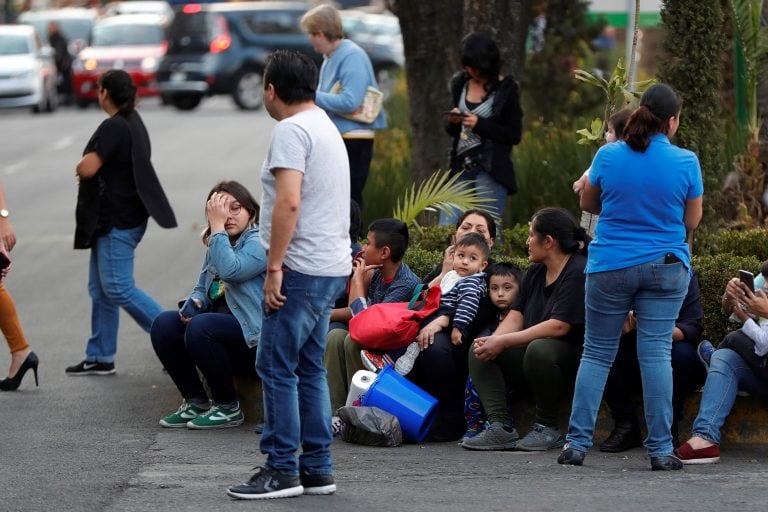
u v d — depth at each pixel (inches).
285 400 611.2
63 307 1256.2
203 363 790.5
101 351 978.1
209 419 804.6
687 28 937.5
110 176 956.0
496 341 730.8
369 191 1234.0
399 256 796.6
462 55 973.2
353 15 3479.3
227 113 3304.6
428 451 743.7
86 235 954.7
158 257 1486.2
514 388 772.0
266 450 619.8
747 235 915.4
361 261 797.9
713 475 667.4
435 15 1226.0
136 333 1145.4
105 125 948.6
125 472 692.1
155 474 686.5
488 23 1147.3
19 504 627.8
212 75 3255.4
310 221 600.7
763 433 745.0
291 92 604.1
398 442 756.0
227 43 3257.9
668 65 948.0
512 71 1161.4
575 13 1672.0
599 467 692.1
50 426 814.5
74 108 3563.0
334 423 781.9
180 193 1985.7
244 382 825.5
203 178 2146.9
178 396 904.3
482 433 745.0
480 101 978.1
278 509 601.0
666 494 622.5
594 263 668.1
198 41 3272.6
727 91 1386.6
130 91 964.6
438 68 1238.3
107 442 769.6
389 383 764.0
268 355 607.5
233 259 769.6
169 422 813.2
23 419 834.8
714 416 698.8
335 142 607.5
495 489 639.8
